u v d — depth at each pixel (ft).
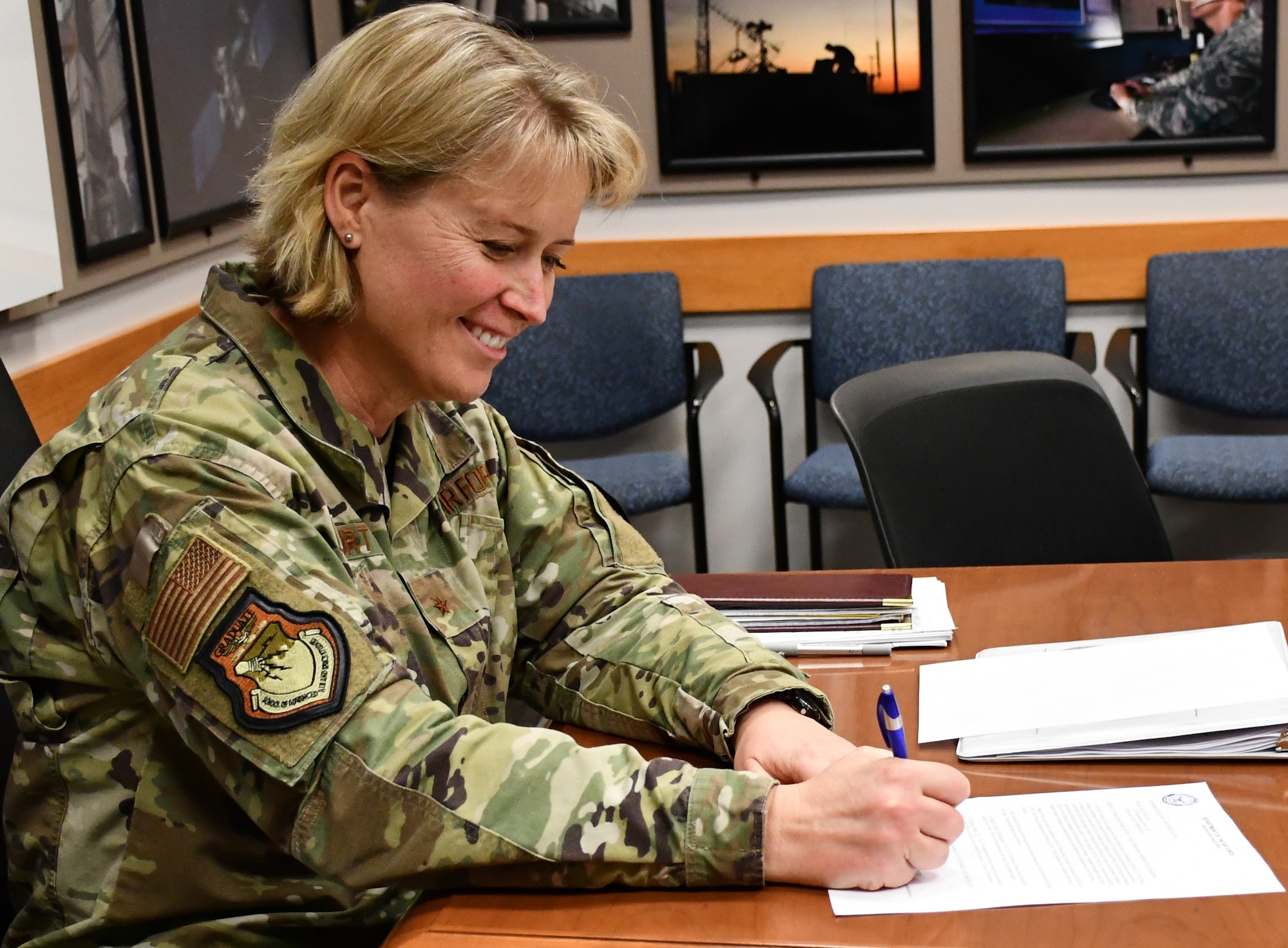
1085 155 10.28
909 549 5.29
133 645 3.01
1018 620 4.24
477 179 3.11
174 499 2.97
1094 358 9.78
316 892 3.27
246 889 3.25
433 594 3.64
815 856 2.76
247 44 9.39
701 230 10.89
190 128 8.61
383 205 3.20
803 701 3.50
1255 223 10.16
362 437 3.48
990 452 5.52
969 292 10.04
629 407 10.32
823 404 10.88
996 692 3.61
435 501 3.76
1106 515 5.57
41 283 6.77
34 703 3.27
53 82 7.01
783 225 10.82
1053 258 10.18
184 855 3.21
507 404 10.28
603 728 3.76
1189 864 2.75
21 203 6.57
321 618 2.90
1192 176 10.28
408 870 2.81
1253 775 3.14
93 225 7.41
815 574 4.59
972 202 10.58
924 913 2.63
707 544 11.25
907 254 10.57
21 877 3.43
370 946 3.38
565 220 3.26
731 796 2.83
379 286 3.29
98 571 3.05
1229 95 10.05
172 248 8.50
